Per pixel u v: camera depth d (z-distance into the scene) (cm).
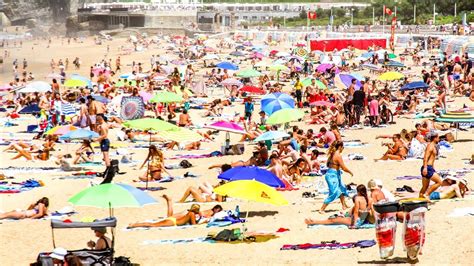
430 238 3653
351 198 4803
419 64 17050
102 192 3700
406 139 6394
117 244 3953
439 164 5838
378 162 6153
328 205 4675
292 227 4144
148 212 4719
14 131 8756
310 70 15375
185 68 14362
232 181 4203
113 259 3403
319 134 7388
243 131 6831
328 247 3662
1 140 7931
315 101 9244
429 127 7306
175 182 5653
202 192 4969
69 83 10825
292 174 5456
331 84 13362
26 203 5038
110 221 3378
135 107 8475
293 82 14325
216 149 7400
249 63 19300
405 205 3300
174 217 4362
